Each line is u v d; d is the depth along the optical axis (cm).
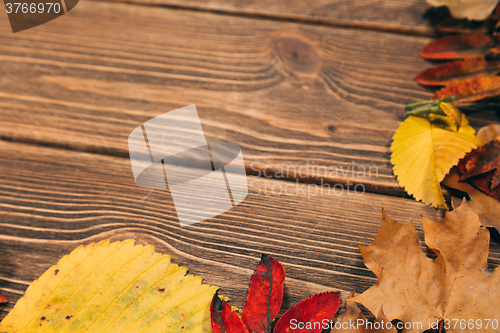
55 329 53
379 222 57
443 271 54
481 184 56
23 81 62
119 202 58
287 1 64
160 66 62
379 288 54
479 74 60
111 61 62
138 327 53
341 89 61
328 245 56
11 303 55
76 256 55
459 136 57
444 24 63
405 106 60
